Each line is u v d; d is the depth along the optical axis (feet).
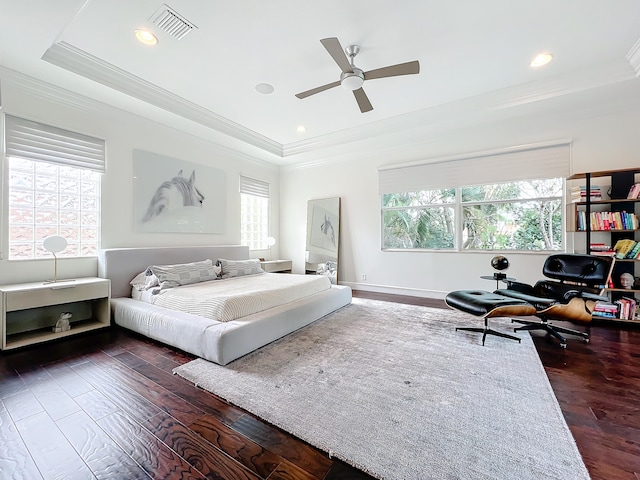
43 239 9.39
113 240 11.05
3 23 6.68
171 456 4.03
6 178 8.62
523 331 9.25
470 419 4.79
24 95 8.86
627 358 7.20
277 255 19.80
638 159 10.54
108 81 9.46
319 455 4.07
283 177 19.92
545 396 5.47
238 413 5.02
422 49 8.54
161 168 12.65
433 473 3.70
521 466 3.80
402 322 10.27
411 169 15.07
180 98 11.39
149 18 7.13
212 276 12.09
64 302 8.63
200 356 7.18
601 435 4.41
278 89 10.72
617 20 7.36
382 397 5.46
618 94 10.09
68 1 6.15
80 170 10.28
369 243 16.52
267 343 8.04
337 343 8.21
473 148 13.47
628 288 9.93
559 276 9.68
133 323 8.91
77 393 5.64
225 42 8.10
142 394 5.61
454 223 14.28
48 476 3.70
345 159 17.30
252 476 3.69
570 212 11.33
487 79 10.18
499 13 7.14
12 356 7.38
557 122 11.75
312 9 6.93
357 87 8.66
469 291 9.62
